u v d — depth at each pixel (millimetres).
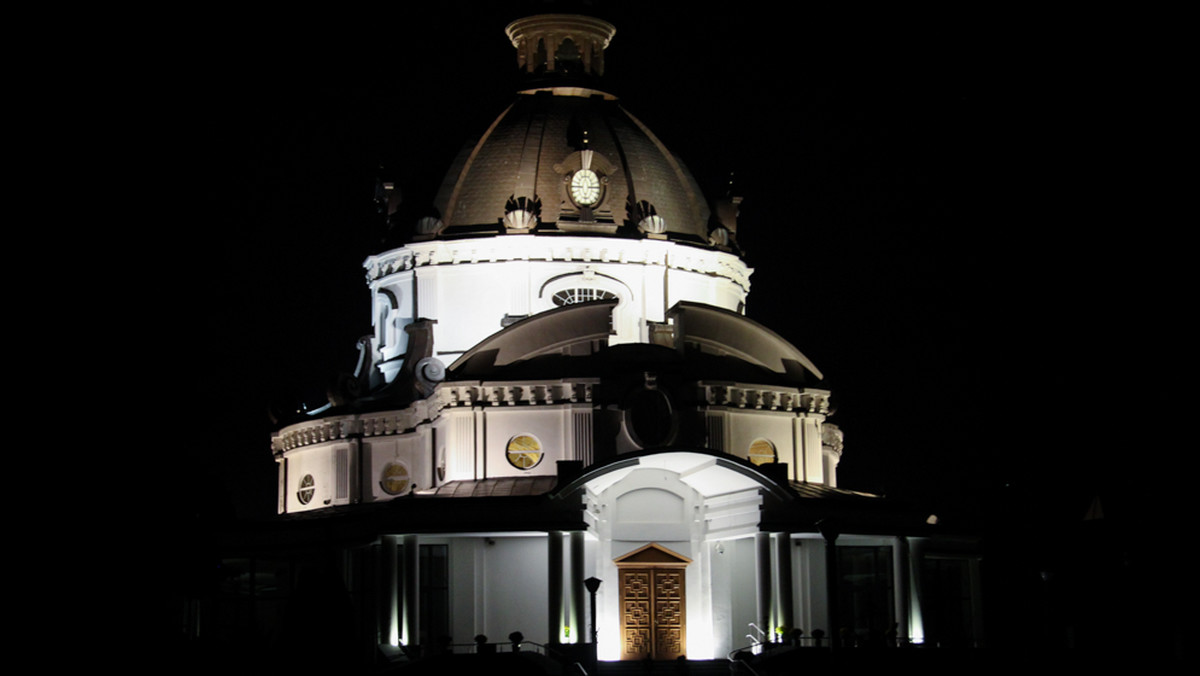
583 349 74688
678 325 75500
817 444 77750
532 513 68500
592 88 87875
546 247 80062
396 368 81750
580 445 73125
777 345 77750
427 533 68688
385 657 66500
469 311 80312
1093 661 70000
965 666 66312
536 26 89000
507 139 84312
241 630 72250
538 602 72188
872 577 76250
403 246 82125
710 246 83688
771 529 70375
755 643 69938
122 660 46062
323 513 76625
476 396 73750
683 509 74812
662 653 73375
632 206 82562
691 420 74250
